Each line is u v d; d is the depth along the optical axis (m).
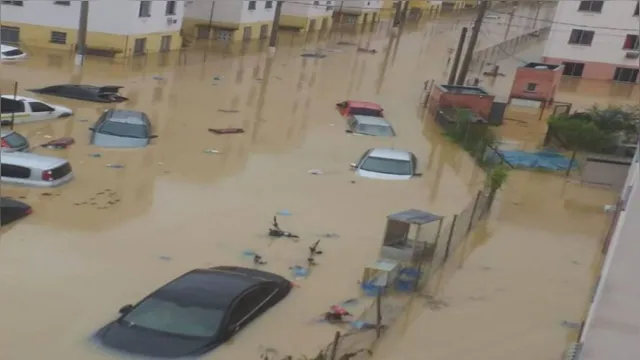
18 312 12.31
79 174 19.70
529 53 56.56
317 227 17.64
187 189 19.64
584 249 18.16
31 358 11.03
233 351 11.52
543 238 18.69
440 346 12.53
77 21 37.28
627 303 6.52
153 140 23.92
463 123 28.48
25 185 18.05
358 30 61.84
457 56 38.25
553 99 37.31
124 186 19.23
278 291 13.62
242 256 15.55
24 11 37.28
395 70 44.88
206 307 12.11
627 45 47.62
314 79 39.22
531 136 30.88
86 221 16.58
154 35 40.00
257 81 36.91
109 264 14.55
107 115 24.20
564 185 23.83
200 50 43.91
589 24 47.69
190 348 11.33
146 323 11.81
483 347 12.62
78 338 11.68
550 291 15.31
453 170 24.44
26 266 14.05
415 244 15.46
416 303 14.12
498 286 15.31
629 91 46.16
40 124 24.28
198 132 25.94
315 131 27.95
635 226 6.47
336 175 22.33
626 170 23.77
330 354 11.09
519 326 13.54
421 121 31.53
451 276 15.62
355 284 14.62
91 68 34.84
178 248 15.68
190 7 47.50
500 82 44.47
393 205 20.02
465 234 18.09
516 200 21.75
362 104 31.58
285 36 53.72
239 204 18.80
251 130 27.11
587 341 6.68
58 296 13.02
